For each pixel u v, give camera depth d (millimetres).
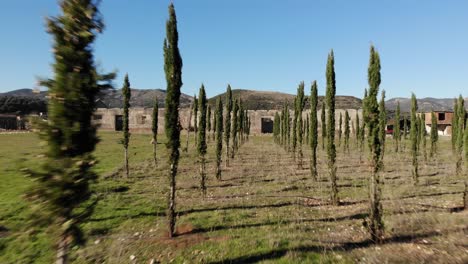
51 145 5816
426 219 12273
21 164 5773
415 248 9445
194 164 32281
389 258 8578
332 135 15961
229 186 20750
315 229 11641
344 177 23938
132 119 89250
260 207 15078
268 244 9898
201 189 18016
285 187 20078
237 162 34531
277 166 31234
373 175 10758
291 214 13758
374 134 11000
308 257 8898
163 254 9508
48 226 5953
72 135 5871
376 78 11211
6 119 84750
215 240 10555
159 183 21156
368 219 11680
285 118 47312
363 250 9398
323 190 19188
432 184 21406
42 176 5762
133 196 17297
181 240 10602
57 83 5820
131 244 10305
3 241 10445
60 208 5855
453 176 24703
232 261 8891
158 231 11625
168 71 11445
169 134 11391
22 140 53219
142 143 56500
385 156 40094
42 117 5941
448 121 78938
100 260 9211
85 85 5977
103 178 22266
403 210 13477
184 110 82750
